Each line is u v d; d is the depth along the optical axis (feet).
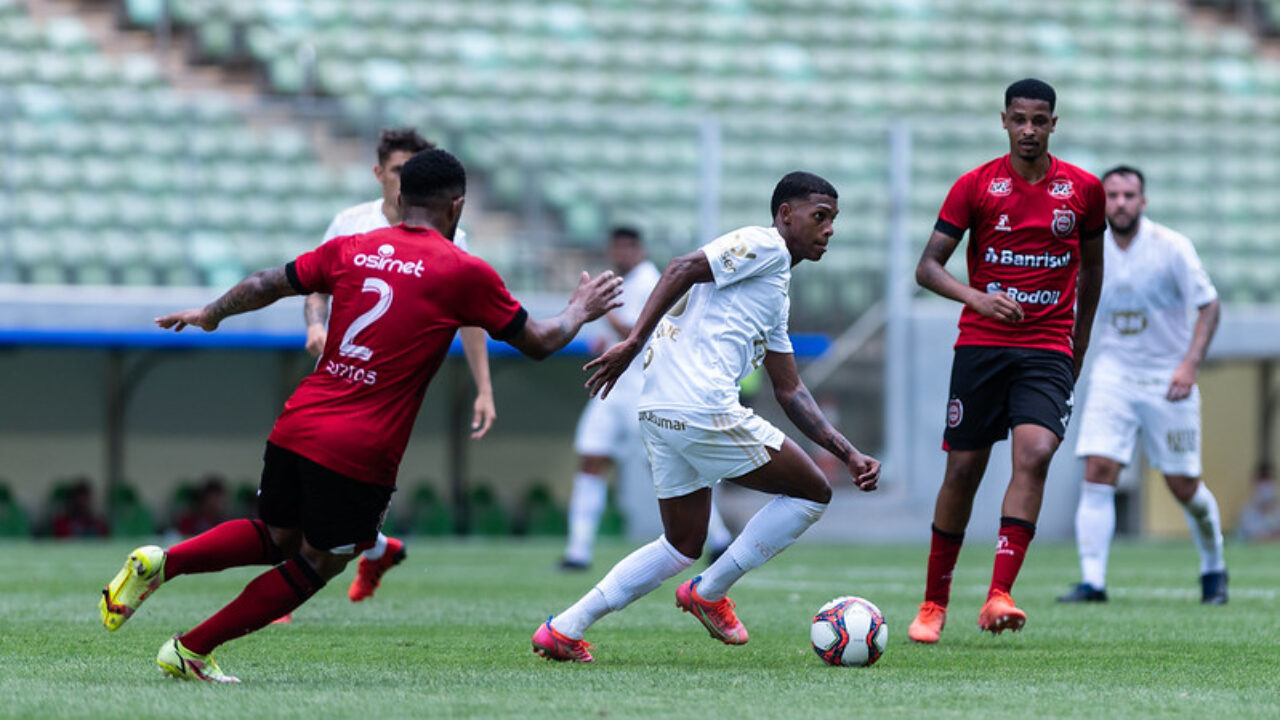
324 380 57.47
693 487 67.15
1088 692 58.18
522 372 229.86
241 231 225.97
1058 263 77.71
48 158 223.30
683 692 56.65
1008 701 55.36
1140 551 185.16
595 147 240.73
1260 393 252.21
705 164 233.76
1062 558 167.94
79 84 245.04
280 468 57.26
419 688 57.16
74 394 214.69
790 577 131.75
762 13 290.35
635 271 140.97
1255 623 89.92
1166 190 255.91
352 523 57.16
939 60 289.74
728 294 66.08
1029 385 77.30
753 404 223.92
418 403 57.82
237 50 255.09
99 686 56.90
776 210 67.87
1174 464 106.11
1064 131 256.52
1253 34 315.37
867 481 67.05
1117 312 107.24
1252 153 259.39
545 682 59.41
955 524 78.79
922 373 229.66
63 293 196.65
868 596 109.29
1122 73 296.30
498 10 276.00
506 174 236.43
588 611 66.80
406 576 128.57
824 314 230.48
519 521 229.04
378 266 57.31
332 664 65.77
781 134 242.78
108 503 212.23
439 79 259.39
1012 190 77.77
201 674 58.75
